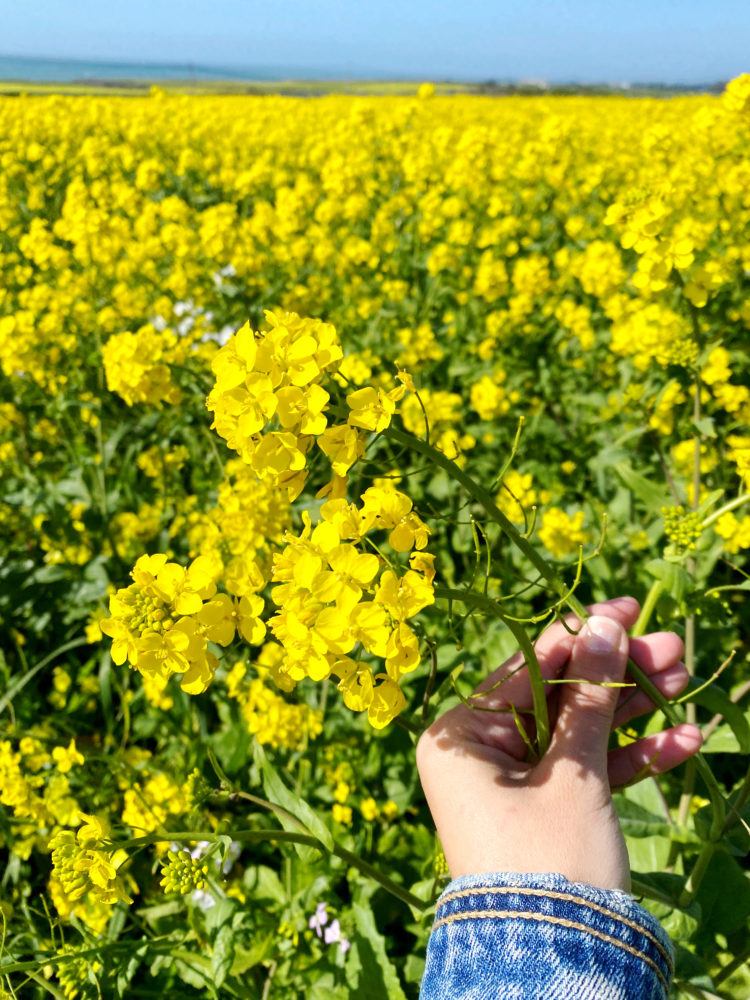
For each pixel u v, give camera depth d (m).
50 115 3.37
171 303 1.40
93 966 0.56
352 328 1.45
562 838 0.34
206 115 3.64
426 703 0.42
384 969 0.60
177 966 0.61
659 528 0.85
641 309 1.17
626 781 0.47
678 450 0.90
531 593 0.90
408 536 0.34
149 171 2.15
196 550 0.92
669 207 0.66
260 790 0.74
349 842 0.68
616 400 1.09
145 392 0.85
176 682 0.77
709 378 0.89
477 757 0.38
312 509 0.87
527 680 0.43
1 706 0.77
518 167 2.11
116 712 0.86
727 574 0.86
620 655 0.39
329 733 0.77
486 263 1.40
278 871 0.71
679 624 0.73
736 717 0.49
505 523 0.37
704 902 0.59
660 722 0.65
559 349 1.34
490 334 1.34
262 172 2.22
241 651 0.84
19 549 1.00
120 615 0.35
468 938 0.30
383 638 0.32
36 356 1.10
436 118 3.92
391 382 1.08
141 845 0.41
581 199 2.09
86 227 1.46
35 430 1.15
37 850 0.73
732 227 1.13
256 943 0.62
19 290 1.70
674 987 0.48
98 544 0.97
